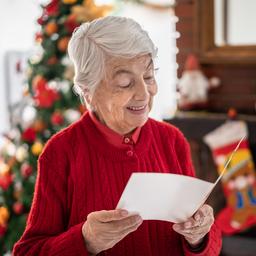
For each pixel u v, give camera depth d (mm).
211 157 3404
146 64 1424
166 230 1536
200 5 3629
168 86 4031
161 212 1382
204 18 3637
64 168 1525
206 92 3680
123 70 1399
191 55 3643
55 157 1526
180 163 1627
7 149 3025
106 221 1338
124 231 1358
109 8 2820
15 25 4148
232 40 3605
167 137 1621
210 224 1445
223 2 3576
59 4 2789
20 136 2941
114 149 1521
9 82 4027
